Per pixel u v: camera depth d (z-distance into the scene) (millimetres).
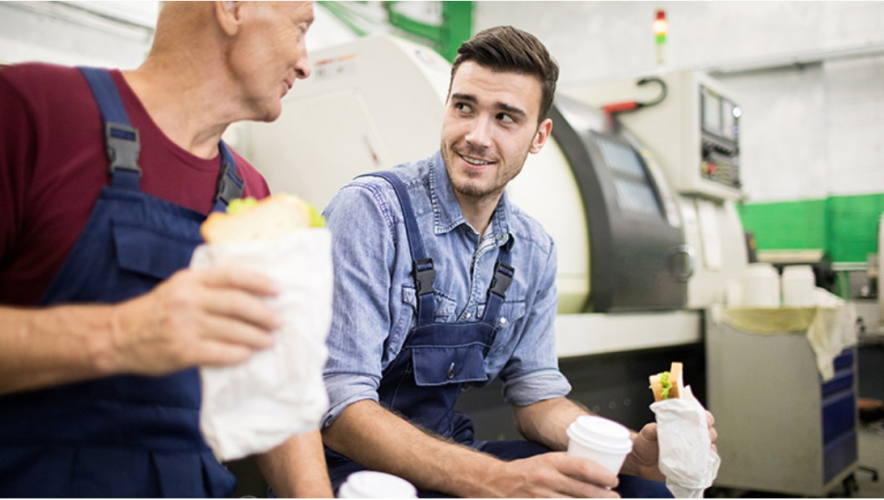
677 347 3018
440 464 1040
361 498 771
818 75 6016
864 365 5512
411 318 1242
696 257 3188
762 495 3012
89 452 745
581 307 2484
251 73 856
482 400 1981
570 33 6785
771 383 2846
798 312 2789
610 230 2420
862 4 5715
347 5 5449
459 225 1298
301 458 933
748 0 6129
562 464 967
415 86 2016
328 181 2207
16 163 723
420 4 6156
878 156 5797
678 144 3148
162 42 851
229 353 553
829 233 6027
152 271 776
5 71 750
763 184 6312
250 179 1032
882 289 5172
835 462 2930
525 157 1287
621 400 2605
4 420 722
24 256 742
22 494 702
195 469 822
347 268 1185
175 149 840
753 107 6328
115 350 561
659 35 3389
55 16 2670
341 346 1153
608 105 3312
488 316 1339
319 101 2234
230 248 583
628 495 1227
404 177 1319
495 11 6945
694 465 1094
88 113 769
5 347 585
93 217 744
